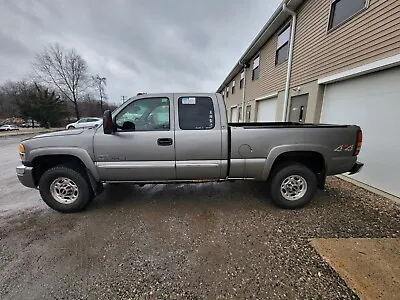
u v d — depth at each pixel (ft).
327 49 19.77
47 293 6.46
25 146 11.03
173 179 11.57
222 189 14.94
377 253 8.04
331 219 10.73
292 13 25.88
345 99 17.95
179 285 6.73
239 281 6.85
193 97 11.27
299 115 25.44
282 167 11.61
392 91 13.50
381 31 13.94
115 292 6.49
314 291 6.42
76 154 10.90
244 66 49.90
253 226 10.12
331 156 11.39
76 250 8.46
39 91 121.08
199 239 9.12
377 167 14.55
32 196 14.30
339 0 18.33
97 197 13.66
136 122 11.18
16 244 8.91
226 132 11.07
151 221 10.65
